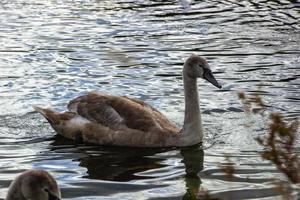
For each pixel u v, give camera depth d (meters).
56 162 14.09
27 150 14.71
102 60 21.23
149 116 15.54
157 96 18.19
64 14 27.38
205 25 25.94
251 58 21.75
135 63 20.97
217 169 13.76
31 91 18.34
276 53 22.36
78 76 19.66
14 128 15.94
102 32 24.69
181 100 17.92
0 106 17.19
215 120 16.59
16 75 19.61
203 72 15.48
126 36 24.17
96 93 16.20
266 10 28.33
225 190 12.68
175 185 12.99
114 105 15.68
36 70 20.12
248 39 24.02
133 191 12.69
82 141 15.52
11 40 23.39
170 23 26.17
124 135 15.30
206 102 17.78
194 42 23.58
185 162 14.25
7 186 12.75
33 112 16.88
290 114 16.77
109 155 14.67
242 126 16.16
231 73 20.19
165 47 22.81
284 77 19.84
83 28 25.22
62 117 15.79
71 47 22.62
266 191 12.59
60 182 13.03
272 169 13.56
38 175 9.03
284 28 25.48
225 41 23.77
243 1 30.03
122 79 19.48
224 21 26.56
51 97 17.95
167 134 15.30
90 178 13.24
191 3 29.52
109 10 28.19
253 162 14.00
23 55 21.62
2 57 21.39
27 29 24.92
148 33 24.67
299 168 8.49
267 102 17.70
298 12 27.98
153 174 13.54
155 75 19.86
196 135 15.28
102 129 15.46
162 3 29.56
